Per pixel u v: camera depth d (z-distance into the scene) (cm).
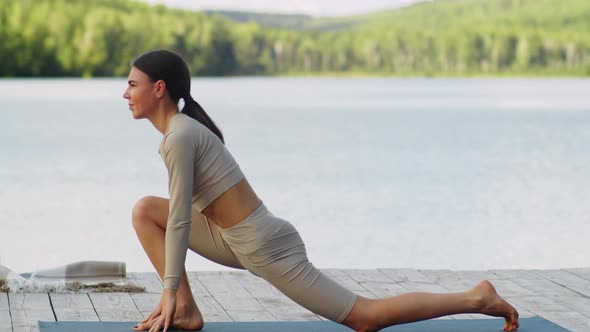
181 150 349
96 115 2578
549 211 963
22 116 2512
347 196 1062
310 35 7894
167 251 354
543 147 1689
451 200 1036
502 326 395
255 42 7669
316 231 847
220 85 5741
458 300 364
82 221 887
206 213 363
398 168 1358
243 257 361
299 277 358
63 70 6644
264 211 362
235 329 383
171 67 360
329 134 2006
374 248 772
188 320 376
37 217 907
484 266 705
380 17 8238
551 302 464
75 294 466
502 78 8075
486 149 1656
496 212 956
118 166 1373
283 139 1870
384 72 8044
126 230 844
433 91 4844
